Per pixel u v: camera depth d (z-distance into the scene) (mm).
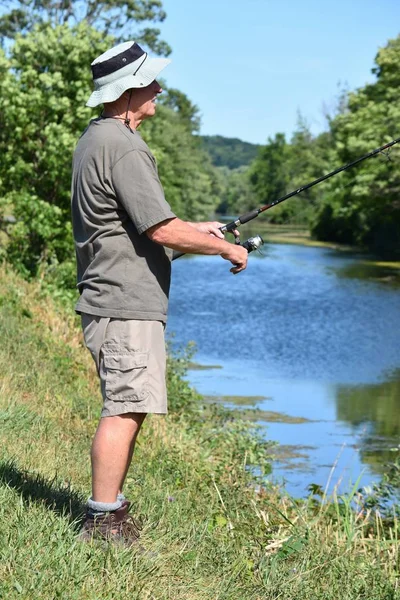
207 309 29797
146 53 4773
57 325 14633
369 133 50469
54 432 8234
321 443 13148
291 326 26203
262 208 5691
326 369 19766
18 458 6500
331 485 10836
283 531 6789
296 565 5562
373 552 6527
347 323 27047
